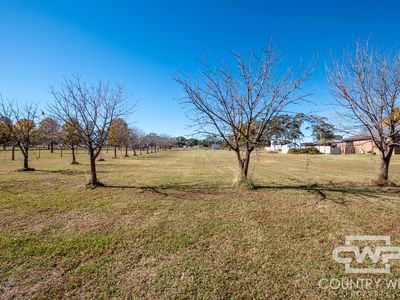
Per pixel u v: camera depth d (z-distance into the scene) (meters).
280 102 8.01
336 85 8.83
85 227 4.80
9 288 2.84
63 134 13.72
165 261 3.45
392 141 8.79
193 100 8.16
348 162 22.36
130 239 4.21
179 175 12.62
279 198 7.17
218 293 2.75
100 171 14.54
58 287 2.85
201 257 3.56
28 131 14.41
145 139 42.78
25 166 14.22
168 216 5.50
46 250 3.78
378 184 9.12
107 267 3.29
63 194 7.77
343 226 4.81
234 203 6.62
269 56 8.01
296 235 4.38
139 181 10.48
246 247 3.89
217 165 19.23
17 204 6.50
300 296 2.70
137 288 2.83
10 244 3.99
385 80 8.24
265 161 23.77
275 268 3.26
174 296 2.70
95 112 9.06
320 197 7.27
